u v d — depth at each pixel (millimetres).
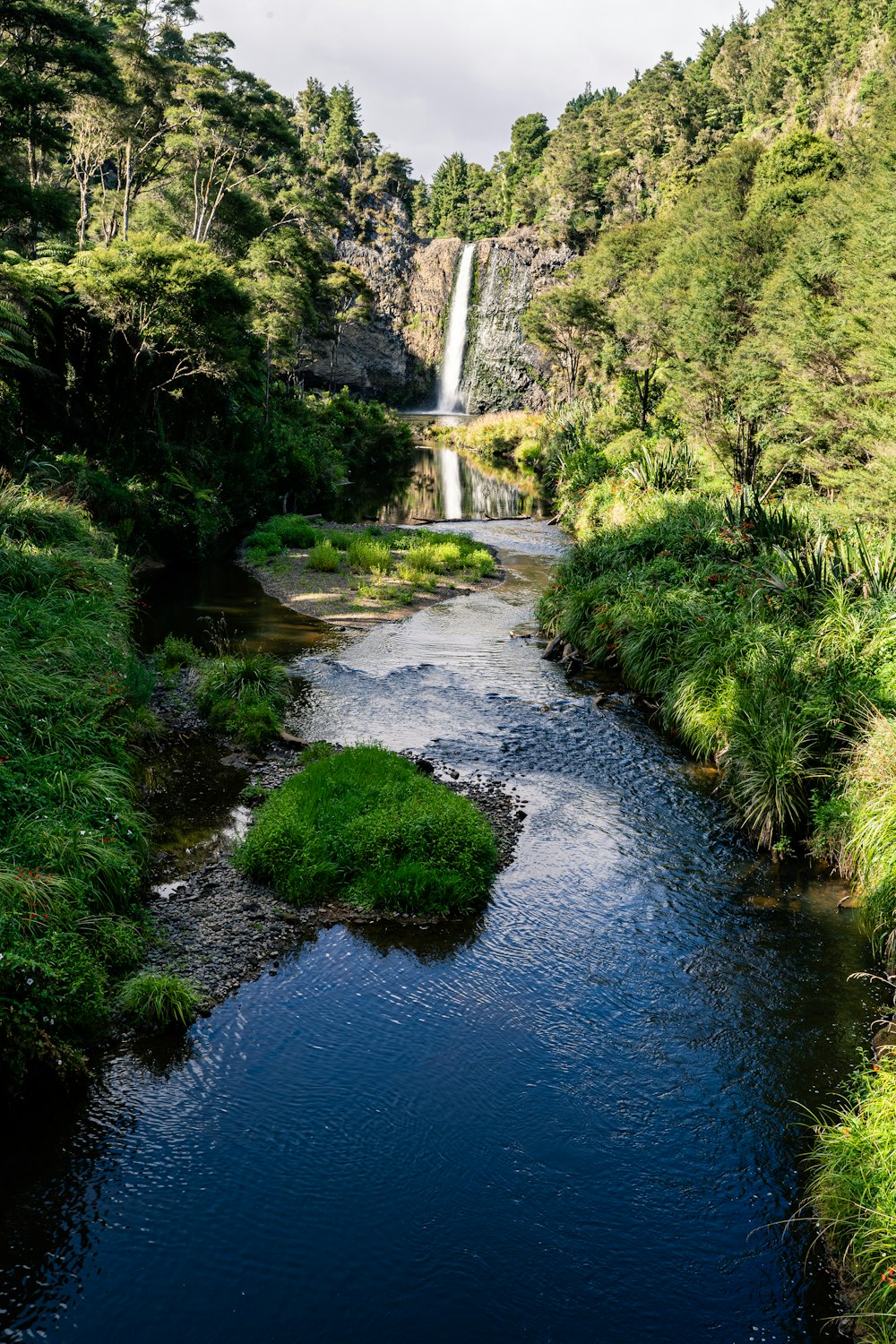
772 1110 7297
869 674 12734
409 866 10164
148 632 20594
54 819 9180
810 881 10883
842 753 11750
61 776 9898
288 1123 7012
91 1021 7699
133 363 31531
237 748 13969
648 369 44219
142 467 30938
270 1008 8297
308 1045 7883
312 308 57406
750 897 10484
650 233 51812
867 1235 5848
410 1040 8008
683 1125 7133
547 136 127875
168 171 54938
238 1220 6164
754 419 28047
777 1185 6625
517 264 105750
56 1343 5297
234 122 49938
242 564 28719
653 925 9883
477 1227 6195
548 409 82562
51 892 8273
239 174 55531
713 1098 7410
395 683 17609
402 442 73625
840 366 22719
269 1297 5645
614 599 19688
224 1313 5539
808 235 25578
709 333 30297
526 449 67000
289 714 15578
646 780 13570
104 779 10531
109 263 30578
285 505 40500
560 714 16203
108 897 9055
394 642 20734
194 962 8773
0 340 22984
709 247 32812
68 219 36938
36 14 34500
